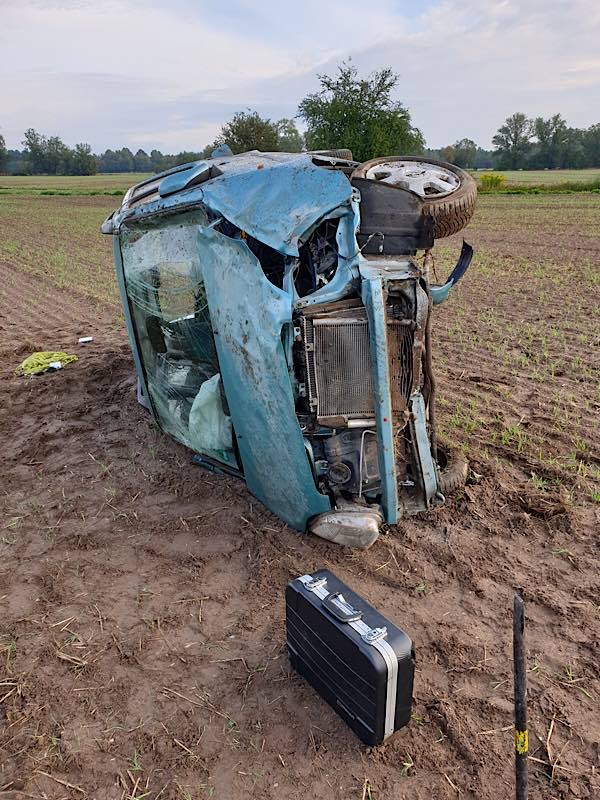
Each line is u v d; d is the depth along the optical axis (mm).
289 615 3355
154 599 4066
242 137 44562
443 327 9805
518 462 5523
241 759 2984
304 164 4551
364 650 2836
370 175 5422
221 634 3748
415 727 3119
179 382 5574
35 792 2857
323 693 3236
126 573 4336
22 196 50375
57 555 4551
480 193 42062
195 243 4812
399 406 4262
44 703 3316
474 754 2959
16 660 3605
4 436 6477
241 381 4254
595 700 3234
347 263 4168
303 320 3971
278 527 4699
